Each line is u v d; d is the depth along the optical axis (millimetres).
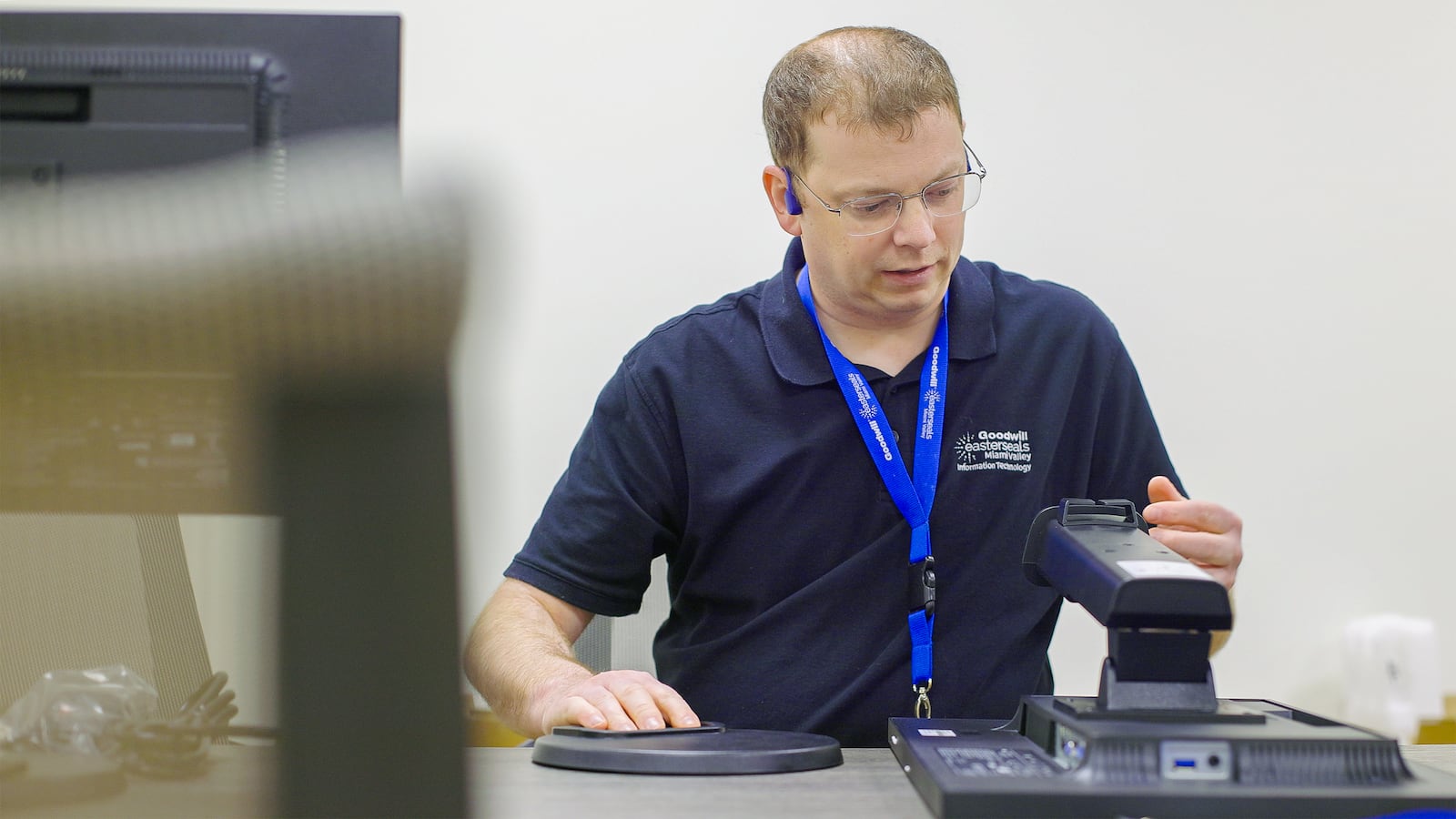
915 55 1335
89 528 380
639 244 2408
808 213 1388
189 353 347
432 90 2404
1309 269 2445
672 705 1034
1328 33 2445
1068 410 1520
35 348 344
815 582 1426
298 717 379
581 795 779
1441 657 2432
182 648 389
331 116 810
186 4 2215
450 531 368
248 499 367
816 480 1445
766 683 1400
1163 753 701
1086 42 2432
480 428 370
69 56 794
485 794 398
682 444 1465
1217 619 770
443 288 340
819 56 1362
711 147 2414
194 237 343
